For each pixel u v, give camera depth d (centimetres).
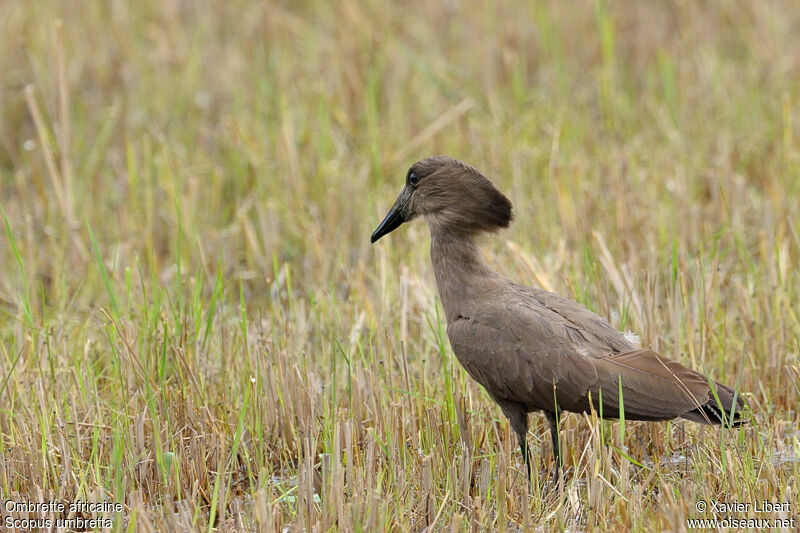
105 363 1160
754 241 1395
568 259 1273
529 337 942
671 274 1215
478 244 1035
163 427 1012
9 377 1032
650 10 2058
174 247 1458
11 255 1425
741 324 1191
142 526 816
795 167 1545
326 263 1403
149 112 1794
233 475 996
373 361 1061
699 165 1584
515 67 1819
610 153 1627
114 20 2011
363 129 1727
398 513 855
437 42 1991
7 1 2016
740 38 1991
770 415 1049
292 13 2111
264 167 1579
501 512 835
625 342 958
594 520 855
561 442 1003
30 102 1459
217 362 1141
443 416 1002
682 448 1015
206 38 2005
